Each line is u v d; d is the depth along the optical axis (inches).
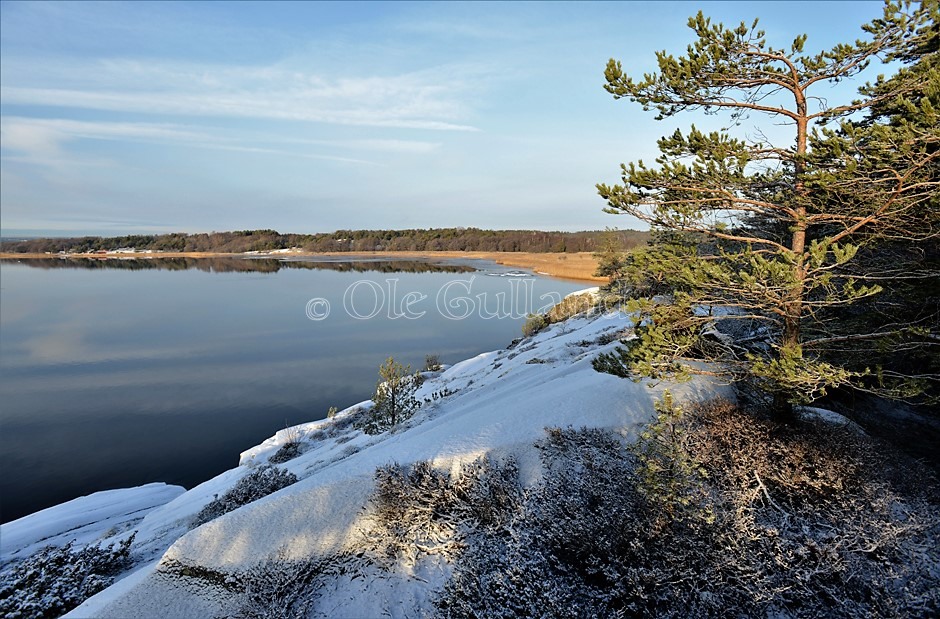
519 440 432.8
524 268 4271.7
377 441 689.0
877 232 334.0
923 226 320.8
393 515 369.1
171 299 2967.5
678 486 311.1
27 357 1673.2
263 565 346.0
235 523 370.6
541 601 280.2
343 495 384.8
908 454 401.7
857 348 384.8
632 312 395.5
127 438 1031.0
